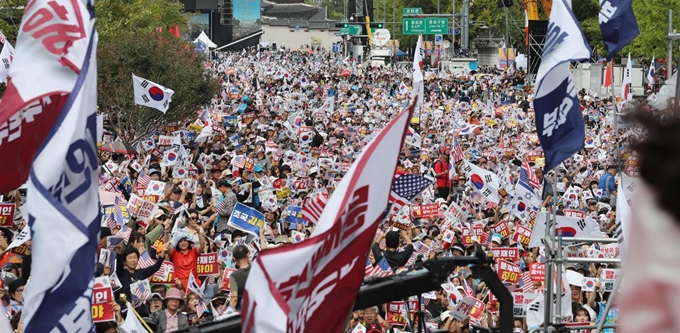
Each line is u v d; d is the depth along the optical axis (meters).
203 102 58.19
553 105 17.11
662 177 3.54
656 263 3.53
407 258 21.73
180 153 39.22
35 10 10.51
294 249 6.59
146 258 21.53
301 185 37.31
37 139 10.70
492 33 171.12
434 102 85.75
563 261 15.39
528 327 19.38
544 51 17.11
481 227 27.86
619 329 3.69
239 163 38.62
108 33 64.25
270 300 6.35
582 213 28.94
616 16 19.44
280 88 99.31
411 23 146.88
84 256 7.39
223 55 168.12
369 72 133.75
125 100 50.97
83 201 8.00
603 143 58.28
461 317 18.44
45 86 10.46
